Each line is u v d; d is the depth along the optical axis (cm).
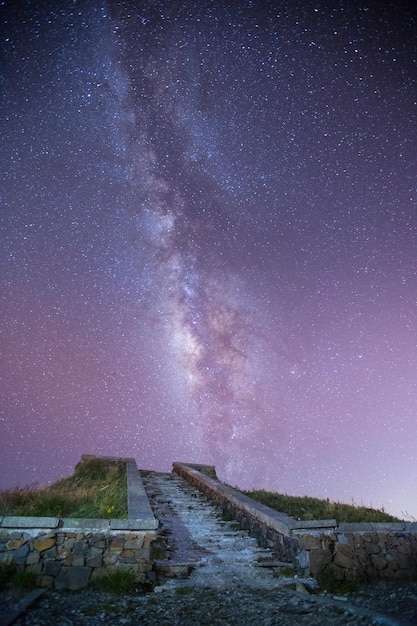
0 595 561
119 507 892
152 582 657
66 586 621
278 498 1236
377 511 1027
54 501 930
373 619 490
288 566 750
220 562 787
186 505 1280
